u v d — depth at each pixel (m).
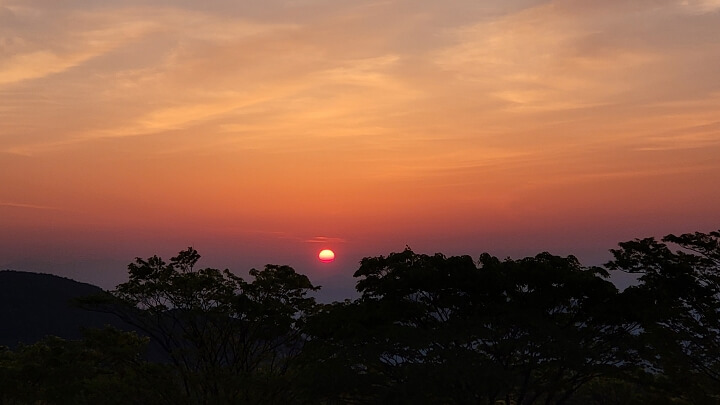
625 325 29.66
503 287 28.91
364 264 31.42
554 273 28.48
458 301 29.59
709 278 29.36
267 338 39.44
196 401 35.75
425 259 30.56
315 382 29.70
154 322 40.59
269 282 39.66
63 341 43.88
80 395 37.62
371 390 29.28
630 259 31.27
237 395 35.75
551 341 27.73
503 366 28.52
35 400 39.75
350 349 29.59
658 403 29.94
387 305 30.33
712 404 28.77
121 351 38.28
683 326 29.34
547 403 29.80
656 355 29.06
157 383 35.69
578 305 29.75
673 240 30.33
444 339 27.81
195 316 38.97
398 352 28.61
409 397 27.08
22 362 43.59
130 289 39.72
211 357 38.94
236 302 37.97
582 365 28.05
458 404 28.25
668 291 29.55
